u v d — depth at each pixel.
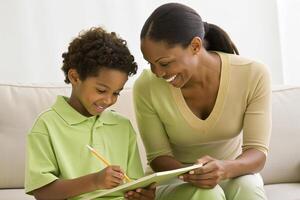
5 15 2.46
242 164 1.49
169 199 1.48
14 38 2.47
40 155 1.50
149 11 2.55
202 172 1.40
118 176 1.38
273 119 2.05
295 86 2.15
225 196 1.50
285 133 2.04
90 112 1.55
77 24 2.51
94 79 1.49
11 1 2.46
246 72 1.61
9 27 2.46
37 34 2.48
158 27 1.44
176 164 1.61
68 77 1.57
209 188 1.42
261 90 1.61
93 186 1.40
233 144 1.71
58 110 1.57
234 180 1.50
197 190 1.41
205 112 1.64
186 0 2.58
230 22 2.60
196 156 1.71
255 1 2.59
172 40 1.44
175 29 1.44
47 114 1.56
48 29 2.49
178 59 1.47
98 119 1.60
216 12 2.59
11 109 1.96
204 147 1.69
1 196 1.81
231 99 1.60
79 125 1.57
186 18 1.47
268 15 2.59
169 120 1.64
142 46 1.49
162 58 1.46
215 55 1.64
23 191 1.89
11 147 1.93
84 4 2.51
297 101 2.10
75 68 1.53
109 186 1.38
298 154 2.04
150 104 1.65
